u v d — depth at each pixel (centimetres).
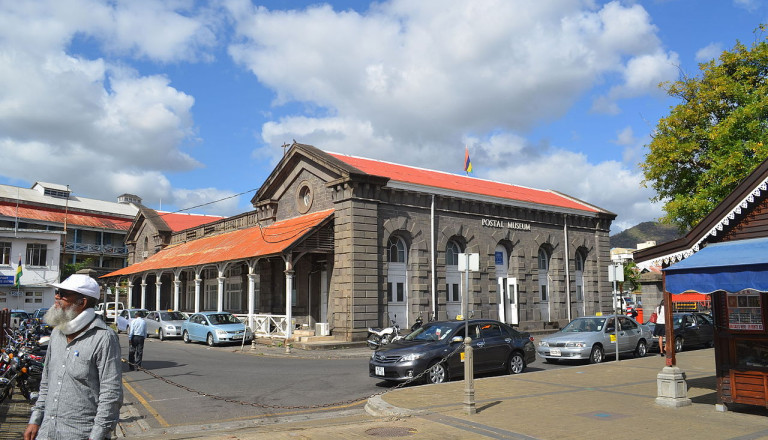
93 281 450
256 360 2020
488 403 1086
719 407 990
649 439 801
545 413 987
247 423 1006
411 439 814
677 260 1054
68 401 418
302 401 1229
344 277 2541
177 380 1534
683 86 2212
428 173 3403
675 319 2239
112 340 435
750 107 1953
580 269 3709
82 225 6075
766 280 831
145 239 4716
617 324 1861
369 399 1145
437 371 1399
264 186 3177
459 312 2955
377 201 2633
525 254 3284
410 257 2777
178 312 3167
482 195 3056
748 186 970
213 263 3008
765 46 2052
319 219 2645
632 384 1323
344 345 2405
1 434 929
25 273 4747
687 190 2231
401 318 2722
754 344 956
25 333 2039
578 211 3597
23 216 5631
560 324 3384
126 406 1185
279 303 3108
